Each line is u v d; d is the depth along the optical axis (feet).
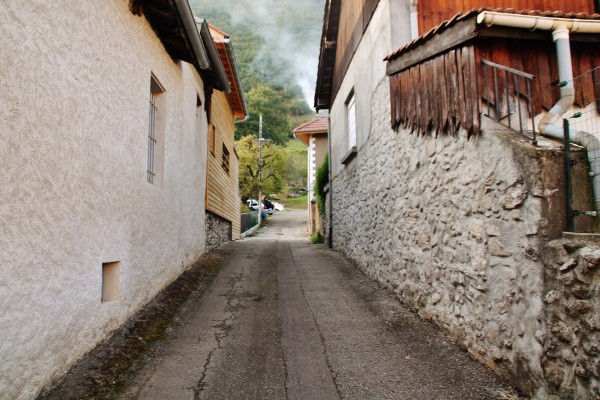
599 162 8.74
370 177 21.98
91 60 10.07
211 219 31.96
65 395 8.39
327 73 36.73
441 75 13.37
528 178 8.92
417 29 16.90
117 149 11.80
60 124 8.59
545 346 8.30
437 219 13.55
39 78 7.82
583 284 7.38
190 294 18.01
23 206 7.38
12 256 7.08
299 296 18.04
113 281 12.05
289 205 154.51
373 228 21.33
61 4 8.65
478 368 10.48
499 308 9.96
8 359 7.01
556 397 7.95
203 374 10.43
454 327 12.28
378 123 20.26
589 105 12.58
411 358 11.38
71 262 9.18
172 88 18.17
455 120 12.31
